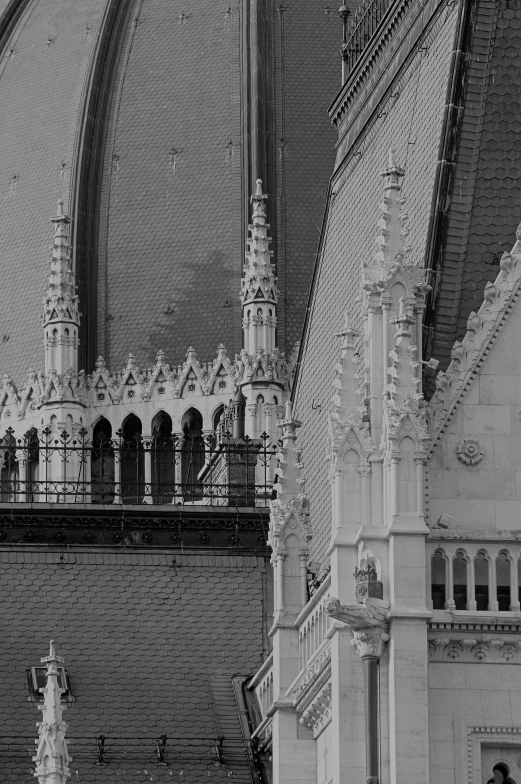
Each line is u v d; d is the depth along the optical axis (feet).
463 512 197.67
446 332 206.59
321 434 233.35
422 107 223.71
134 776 228.84
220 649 243.60
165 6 458.50
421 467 196.34
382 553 195.42
